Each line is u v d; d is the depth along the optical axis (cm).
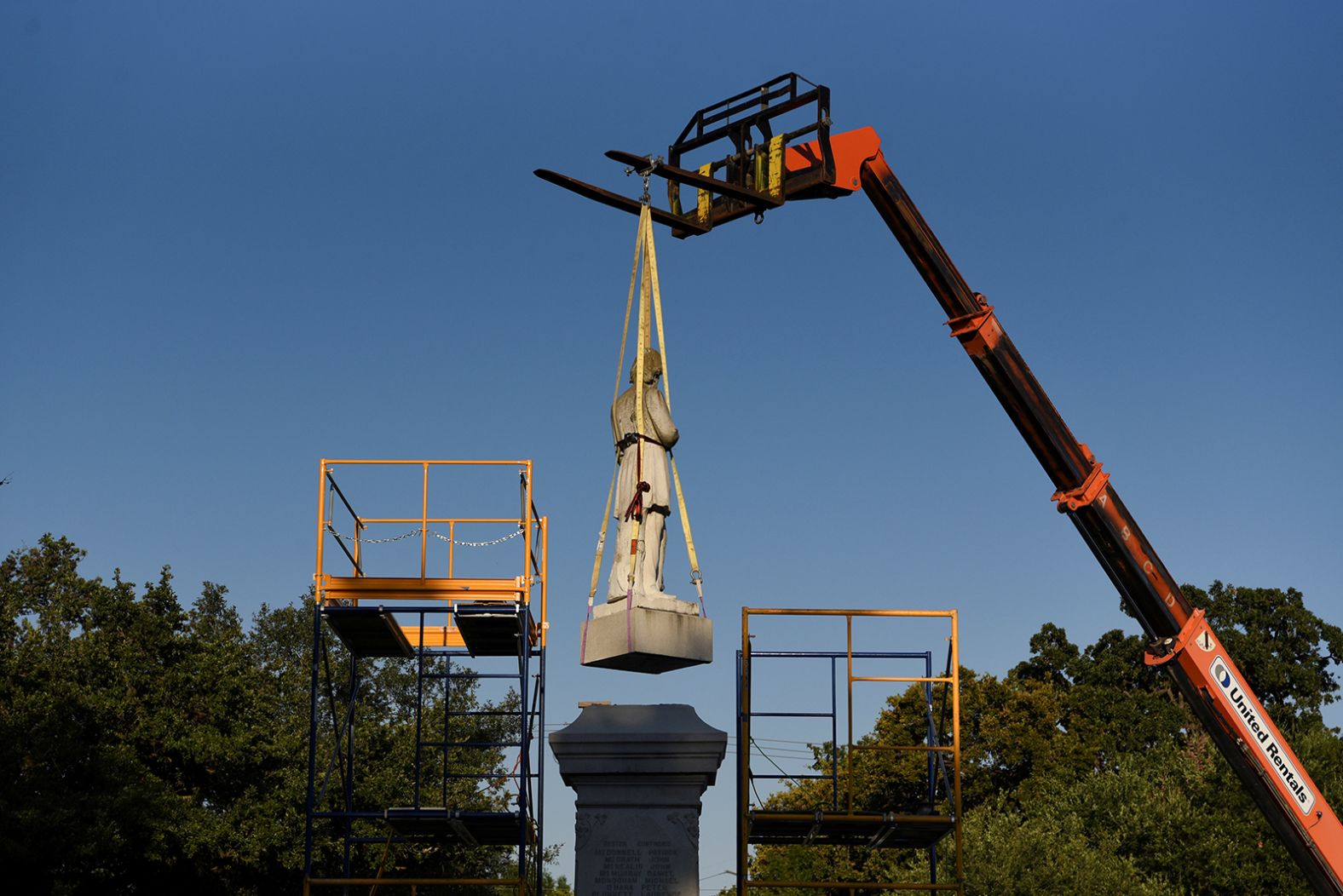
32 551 3925
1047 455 1911
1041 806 4875
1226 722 1900
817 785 5422
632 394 1689
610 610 1642
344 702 4741
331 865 3784
